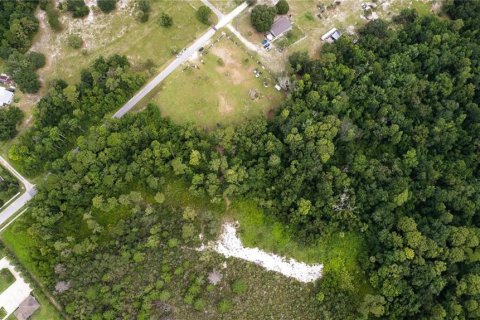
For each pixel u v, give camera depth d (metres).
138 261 123.44
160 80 139.12
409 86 137.25
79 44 143.25
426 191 129.38
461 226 125.88
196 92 137.88
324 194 126.81
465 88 139.25
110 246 124.69
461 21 144.38
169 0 148.62
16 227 124.62
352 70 134.25
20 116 135.12
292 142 127.06
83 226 126.62
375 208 129.50
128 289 122.00
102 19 146.75
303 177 127.12
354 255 131.25
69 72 142.25
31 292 122.06
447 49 142.00
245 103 137.25
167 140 129.25
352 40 144.00
